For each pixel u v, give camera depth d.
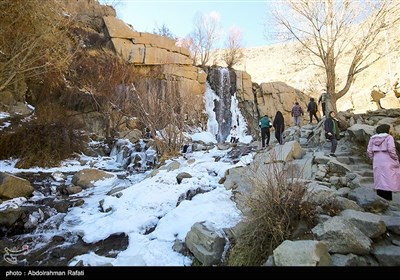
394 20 13.44
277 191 3.45
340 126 8.59
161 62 22.73
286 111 24.86
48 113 14.52
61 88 16.84
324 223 3.09
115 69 19.28
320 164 5.79
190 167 7.51
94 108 18.09
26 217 5.62
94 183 8.78
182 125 12.02
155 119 12.27
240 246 3.34
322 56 14.52
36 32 7.68
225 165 7.52
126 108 18.11
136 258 3.73
